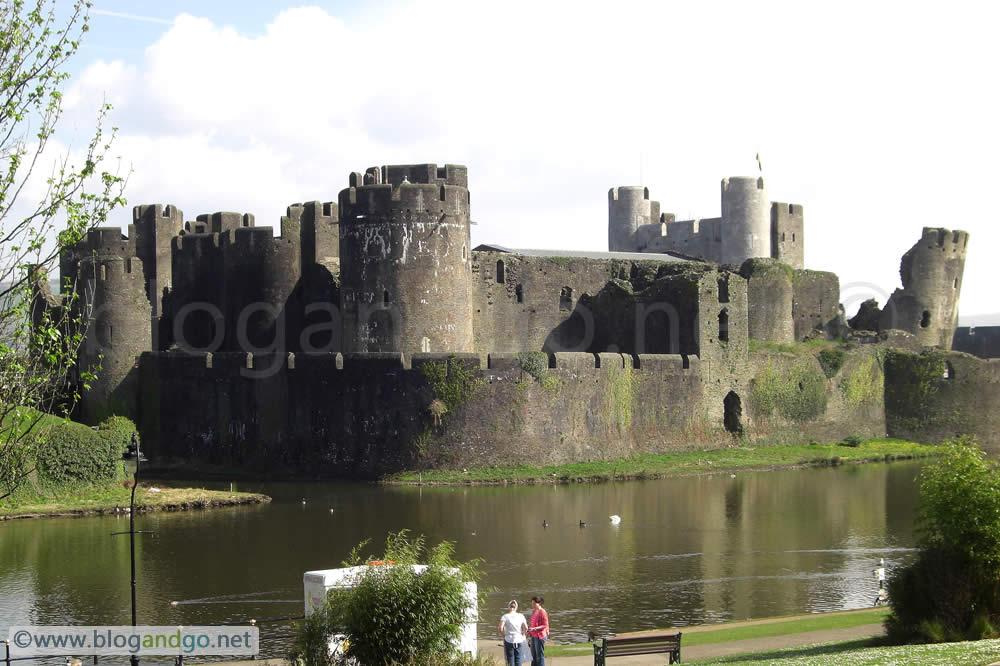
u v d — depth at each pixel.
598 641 38.09
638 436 85.06
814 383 97.19
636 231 133.00
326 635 30.28
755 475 80.38
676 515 62.91
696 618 41.72
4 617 41.84
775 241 126.06
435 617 30.06
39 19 30.09
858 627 38.38
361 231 82.31
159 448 84.81
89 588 46.00
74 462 67.00
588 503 66.69
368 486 73.19
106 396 86.00
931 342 117.06
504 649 34.28
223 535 56.41
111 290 86.56
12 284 30.11
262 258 95.75
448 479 74.12
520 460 77.44
